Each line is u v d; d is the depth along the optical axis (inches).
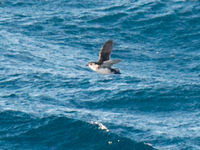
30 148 2785.4
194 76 3789.4
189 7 4763.8
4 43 4178.2
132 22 4598.9
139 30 4493.1
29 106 3169.3
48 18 4687.5
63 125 2967.5
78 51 4178.2
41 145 2817.4
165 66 3961.6
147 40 4360.2
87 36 4416.8
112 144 2839.6
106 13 4758.9
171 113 3233.3
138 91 3449.8
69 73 3735.2
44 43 4276.6
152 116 3189.0
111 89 3484.3
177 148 2805.1
